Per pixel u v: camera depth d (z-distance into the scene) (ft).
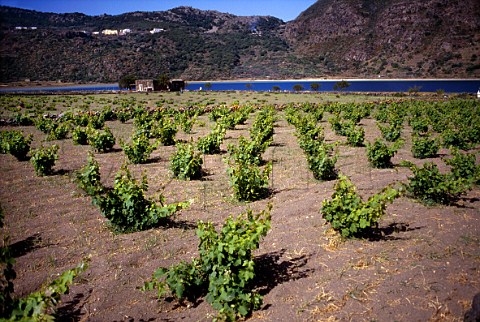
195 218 25.73
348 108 101.81
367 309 14.60
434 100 141.90
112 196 23.12
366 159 43.60
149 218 23.58
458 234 20.88
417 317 13.96
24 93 181.16
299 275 17.46
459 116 71.82
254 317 14.71
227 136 65.62
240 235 15.81
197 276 16.22
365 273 17.21
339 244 20.53
